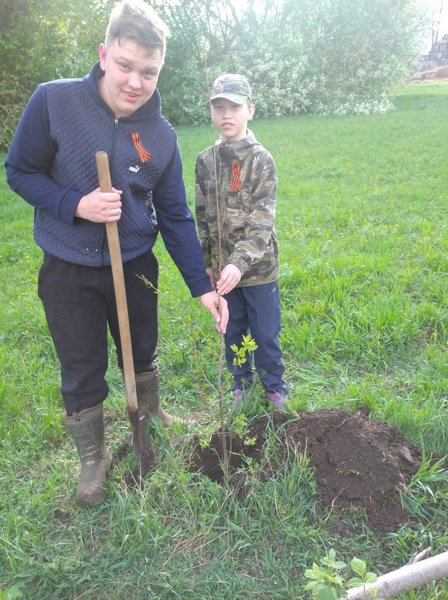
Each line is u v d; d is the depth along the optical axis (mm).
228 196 2949
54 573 2283
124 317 2410
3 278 6094
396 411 2998
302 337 4039
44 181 2301
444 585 2105
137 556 2361
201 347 4020
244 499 2576
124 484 2686
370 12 21859
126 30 2055
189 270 2693
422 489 2549
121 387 3707
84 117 2248
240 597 2184
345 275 5164
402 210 7734
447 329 4133
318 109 22266
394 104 22875
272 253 3020
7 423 3334
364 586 1885
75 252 2406
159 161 2441
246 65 22078
